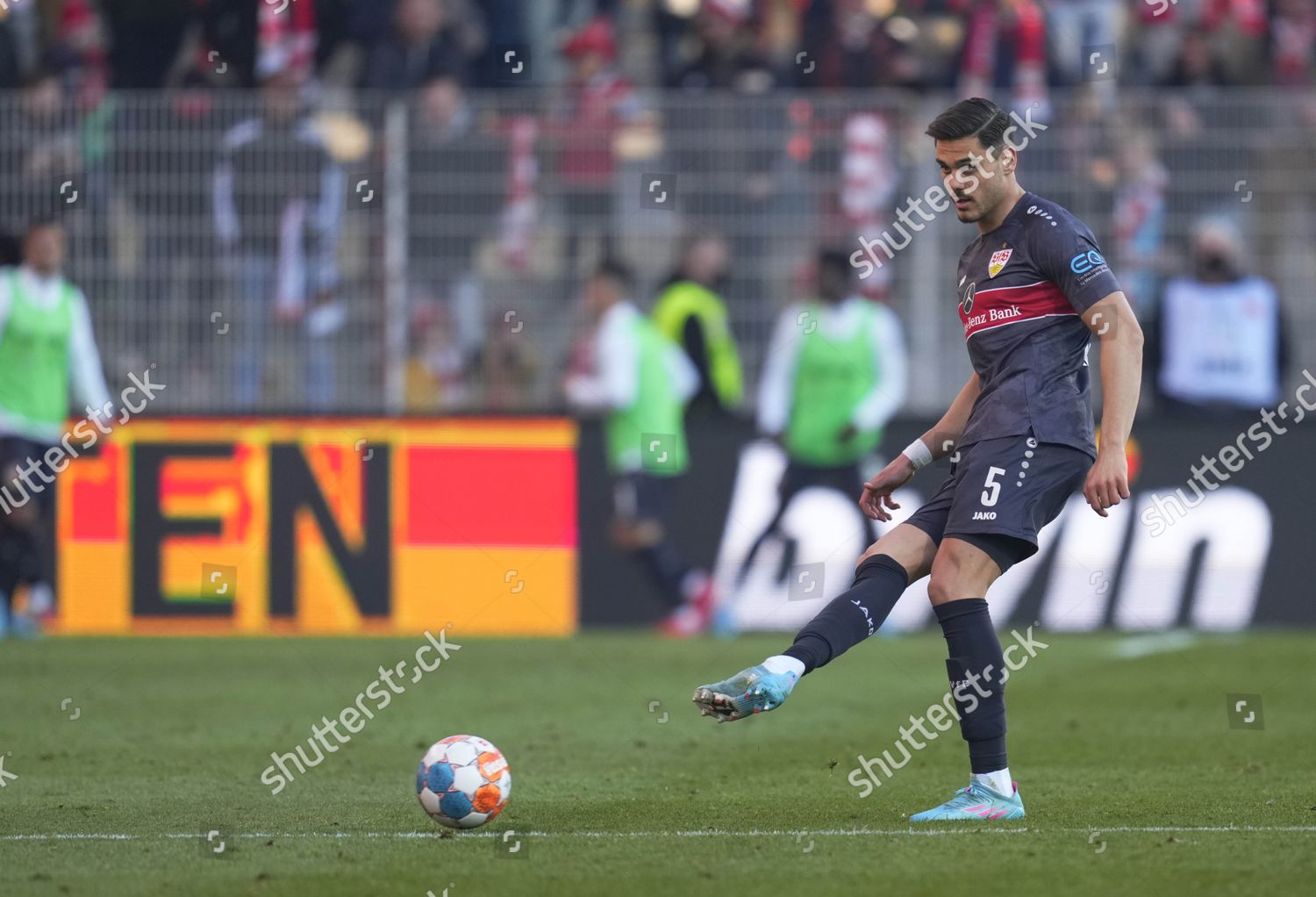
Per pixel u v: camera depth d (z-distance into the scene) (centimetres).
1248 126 3991
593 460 3994
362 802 1916
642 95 4188
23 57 4431
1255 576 3947
